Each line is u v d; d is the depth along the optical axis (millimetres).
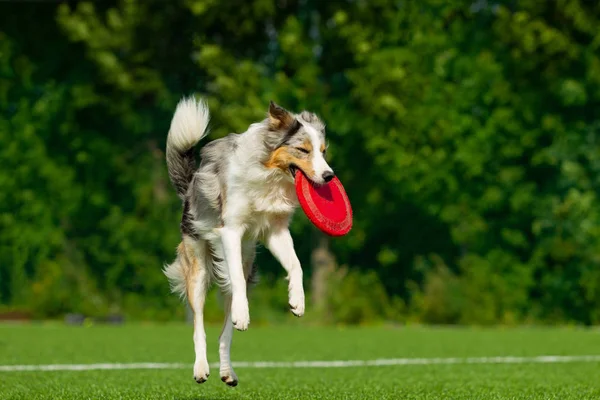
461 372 10609
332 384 9117
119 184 26766
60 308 23062
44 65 26000
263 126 7500
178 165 8219
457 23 26219
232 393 8211
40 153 25812
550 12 25234
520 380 9672
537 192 26172
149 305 24969
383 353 13391
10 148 25734
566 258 24422
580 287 24375
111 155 26188
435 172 24875
